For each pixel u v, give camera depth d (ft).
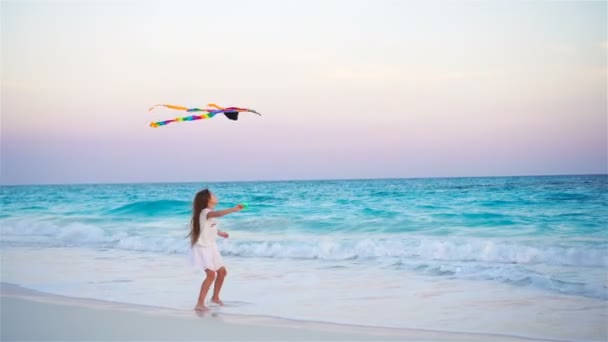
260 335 19.90
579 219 50.31
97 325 21.26
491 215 53.88
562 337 19.69
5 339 19.42
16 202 95.20
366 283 29.55
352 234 48.80
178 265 36.50
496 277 29.86
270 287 28.99
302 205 69.77
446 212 57.06
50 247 46.70
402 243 40.50
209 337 19.66
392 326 21.13
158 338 19.57
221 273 25.59
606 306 23.81
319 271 33.50
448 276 30.78
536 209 56.34
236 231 51.83
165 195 112.16
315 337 19.60
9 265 37.14
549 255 35.24
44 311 23.58
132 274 33.32
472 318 22.26
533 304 24.32
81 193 128.26
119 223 62.13
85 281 31.12
